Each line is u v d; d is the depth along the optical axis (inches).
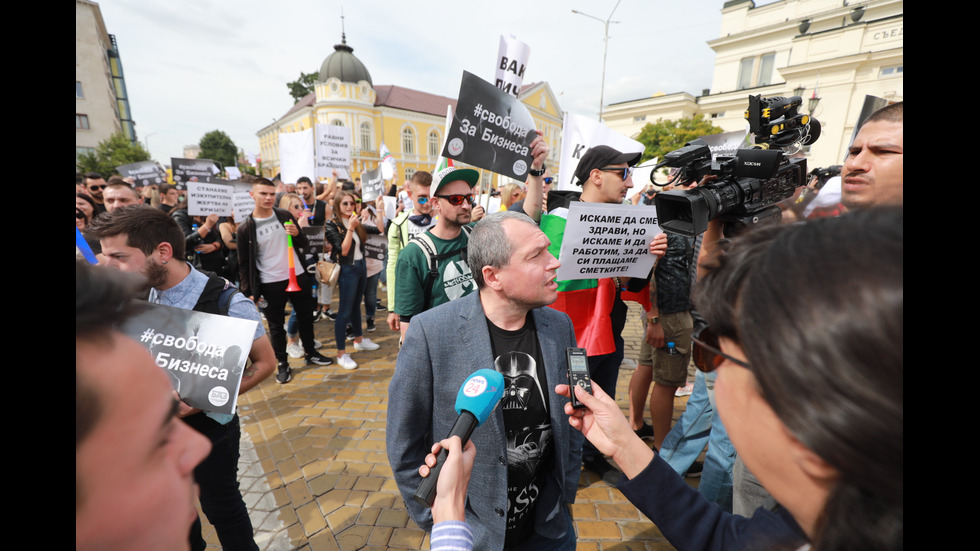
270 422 134.2
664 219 69.8
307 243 165.9
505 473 49.8
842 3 1020.5
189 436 20.3
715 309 19.6
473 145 100.0
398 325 127.7
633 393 119.1
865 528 14.8
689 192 64.9
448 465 33.7
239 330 49.8
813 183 101.1
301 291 165.0
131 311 18.8
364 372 174.2
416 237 100.9
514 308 53.9
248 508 96.4
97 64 1503.4
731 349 19.6
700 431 89.1
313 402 147.8
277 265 155.3
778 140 76.6
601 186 94.2
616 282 97.3
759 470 20.0
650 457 35.7
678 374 105.0
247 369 65.5
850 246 15.2
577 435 60.2
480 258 52.1
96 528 16.6
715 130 1070.4
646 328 111.9
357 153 1806.1
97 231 53.6
